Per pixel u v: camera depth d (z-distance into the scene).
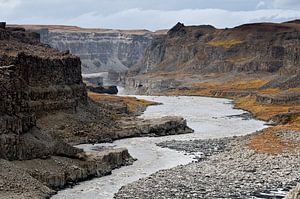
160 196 71.94
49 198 70.06
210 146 118.06
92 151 99.81
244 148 104.31
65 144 84.38
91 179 82.81
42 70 121.31
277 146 102.88
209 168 90.00
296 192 52.53
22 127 78.75
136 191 74.69
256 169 88.00
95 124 128.88
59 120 120.81
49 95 121.19
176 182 80.06
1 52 115.12
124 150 97.81
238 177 82.94
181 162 99.75
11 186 67.31
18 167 72.56
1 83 76.81
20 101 81.38
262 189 76.00
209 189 75.81
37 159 77.75
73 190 75.31
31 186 69.62
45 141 81.19
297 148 100.56
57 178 75.31
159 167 94.50
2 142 73.25
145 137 133.00
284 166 89.31
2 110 75.75
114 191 75.56
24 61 114.12
